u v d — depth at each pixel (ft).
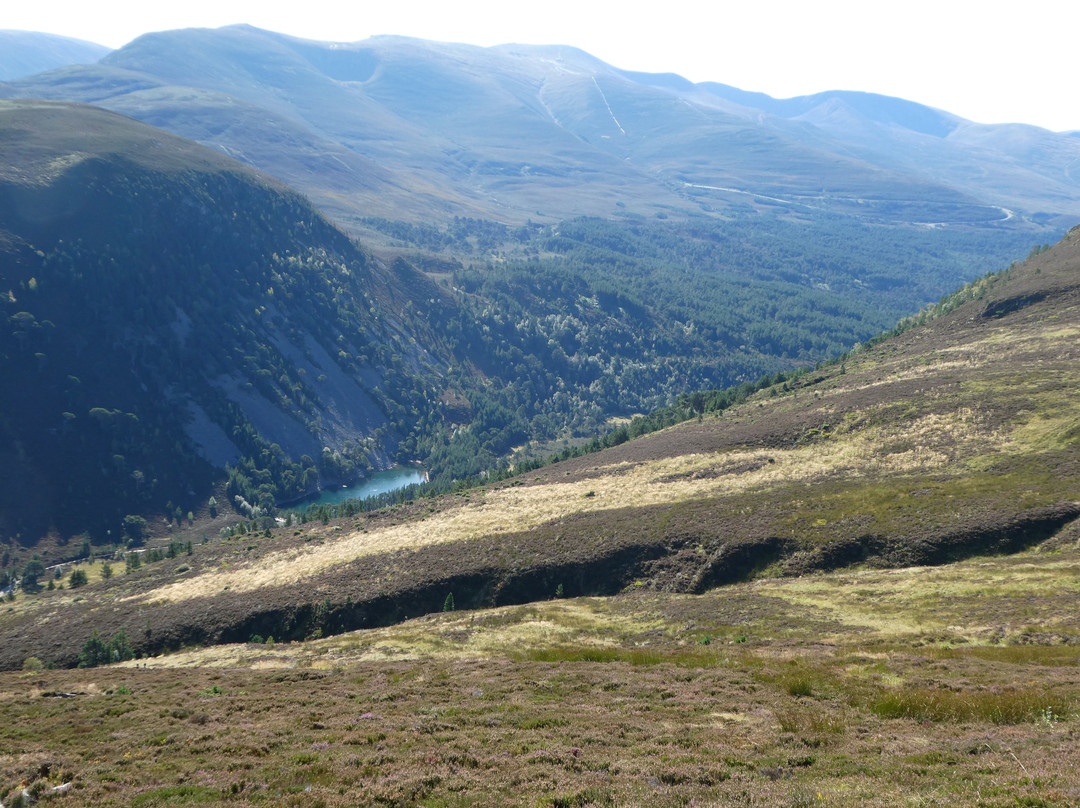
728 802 55.72
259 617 312.09
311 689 123.75
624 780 63.41
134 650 309.83
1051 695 84.28
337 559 363.35
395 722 89.81
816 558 253.44
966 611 168.96
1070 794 49.62
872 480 317.83
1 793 71.36
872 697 92.07
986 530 235.20
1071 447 289.74
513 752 74.13
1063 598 164.35
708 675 112.98
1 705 127.65
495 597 296.30
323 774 70.38
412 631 231.71
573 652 148.87
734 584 260.21
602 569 295.07
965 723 78.23
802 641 156.87
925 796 52.95
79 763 81.82
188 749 84.43
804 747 71.72
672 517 320.50
